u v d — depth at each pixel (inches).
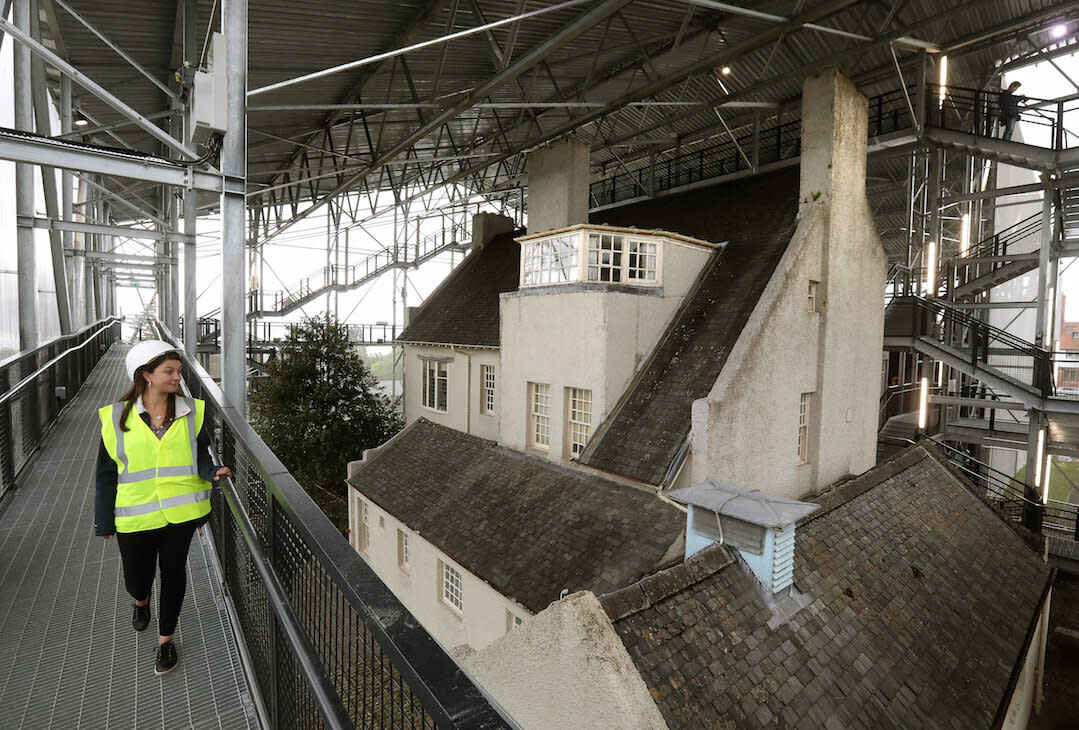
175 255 729.6
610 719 212.8
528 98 871.7
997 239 851.4
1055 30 733.9
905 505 461.4
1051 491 1295.5
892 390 1042.1
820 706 259.9
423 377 890.1
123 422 131.4
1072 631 587.2
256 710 125.5
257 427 934.4
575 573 417.7
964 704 296.5
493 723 41.9
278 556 108.5
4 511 251.0
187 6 446.3
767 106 735.1
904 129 691.4
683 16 621.3
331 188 1384.1
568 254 567.8
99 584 187.5
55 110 671.1
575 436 566.6
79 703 131.0
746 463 489.4
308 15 518.6
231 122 209.2
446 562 525.7
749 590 301.6
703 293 593.6
